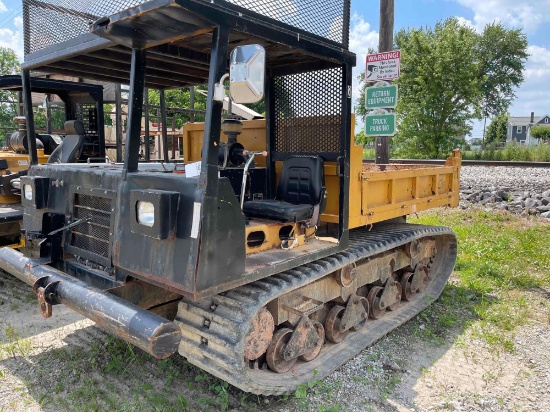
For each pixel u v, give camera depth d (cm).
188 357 300
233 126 389
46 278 301
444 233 522
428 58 3053
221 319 283
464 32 3131
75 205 336
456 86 3025
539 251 706
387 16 725
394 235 448
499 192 1115
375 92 653
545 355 399
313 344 364
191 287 242
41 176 371
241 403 318
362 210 380
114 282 296
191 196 246
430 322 472
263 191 419
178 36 266
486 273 611
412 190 465
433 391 346
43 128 799
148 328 235
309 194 368
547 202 1025
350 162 359
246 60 229
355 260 374
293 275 321
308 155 383
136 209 263
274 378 327
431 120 3086
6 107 2434
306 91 386
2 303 488
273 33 277
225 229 253
